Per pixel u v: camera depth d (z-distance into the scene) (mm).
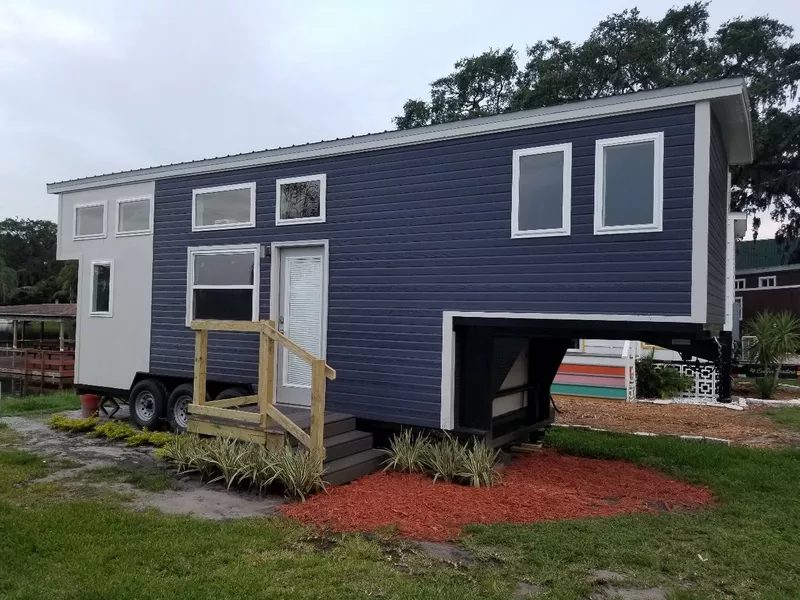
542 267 6020
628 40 22906
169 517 4809
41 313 25906
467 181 6488
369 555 4055
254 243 7988
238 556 4023
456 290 6516
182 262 8656
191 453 6145
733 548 4266
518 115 6141
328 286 7398
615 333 5906
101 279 9609
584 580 3719
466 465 5895
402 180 6902
